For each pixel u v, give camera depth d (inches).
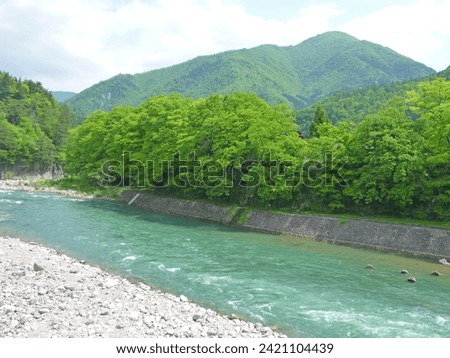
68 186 3344.0
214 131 2047.2
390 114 1678.2
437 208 1533.0
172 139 2329.0
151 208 2388.0
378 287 1026.1
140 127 2755.9
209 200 2181.3
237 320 773.9
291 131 1982.0
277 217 1808.6
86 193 2970.0
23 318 686.5
